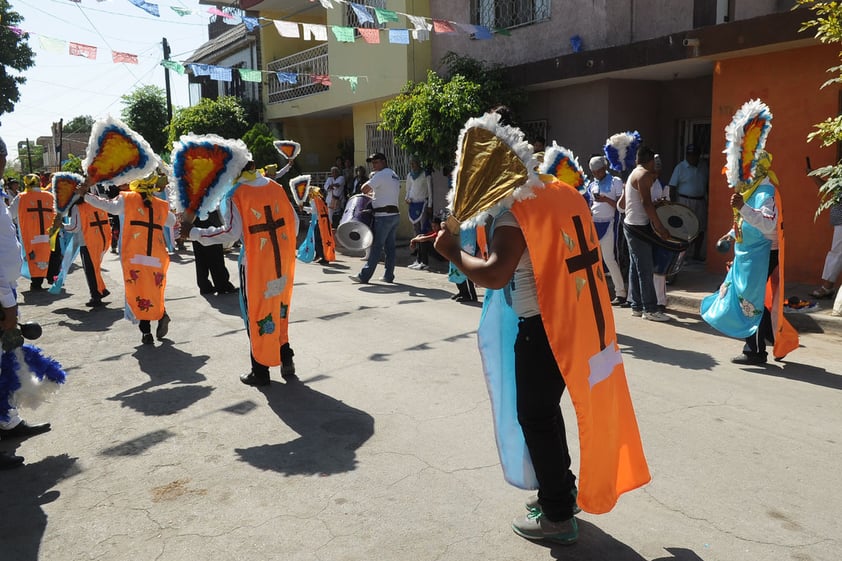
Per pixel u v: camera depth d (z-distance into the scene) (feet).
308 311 28.40
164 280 24.00
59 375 15.78
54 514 12.19
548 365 10.24
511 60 44.75
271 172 28.19
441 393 17.81
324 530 11.35
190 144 16.94
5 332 14.69
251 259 18.11
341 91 59.77
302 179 41.50
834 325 24.16
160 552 10.85
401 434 15.23
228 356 22.09
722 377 18.83
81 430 16.11
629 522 11.41
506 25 44.86
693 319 26.25
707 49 31.17
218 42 88.17
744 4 33.24
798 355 21.16
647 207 25.00
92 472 13.85
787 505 11.82
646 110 40.04
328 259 43.19
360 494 12.55
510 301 10.49
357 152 61.46
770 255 19.22
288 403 17.46
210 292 33.45
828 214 29.66
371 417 16.29
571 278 10.02
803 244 30.66
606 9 38.01
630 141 29.81
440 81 42.37
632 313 27.22
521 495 12.40
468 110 39.93
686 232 28.40
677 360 20.52
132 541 11.20
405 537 11.07
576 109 40.73
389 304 29.78
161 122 100.37
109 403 17.92
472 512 11.82
